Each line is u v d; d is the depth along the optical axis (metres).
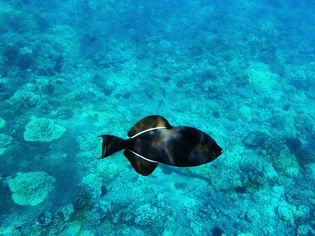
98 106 18.38
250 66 25.38
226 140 17.67
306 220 12.83
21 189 11.68
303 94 24.17
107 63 24.45
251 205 13.46
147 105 20.44
